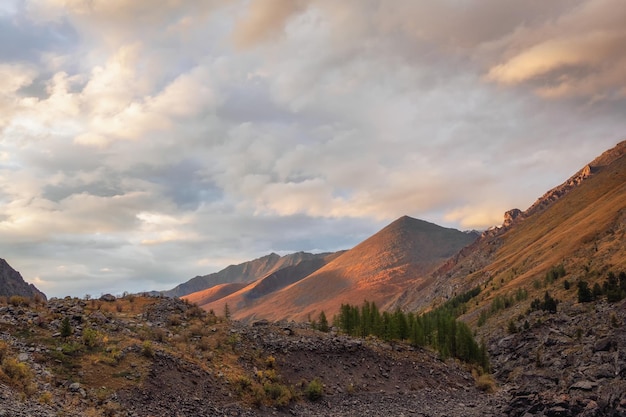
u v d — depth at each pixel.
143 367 49.59
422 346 103.81
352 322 106.75
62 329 50.94
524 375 97.81
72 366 45.75
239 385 55.66
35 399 36.03
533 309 177.88
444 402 74.56
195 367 55.09
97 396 41.81
